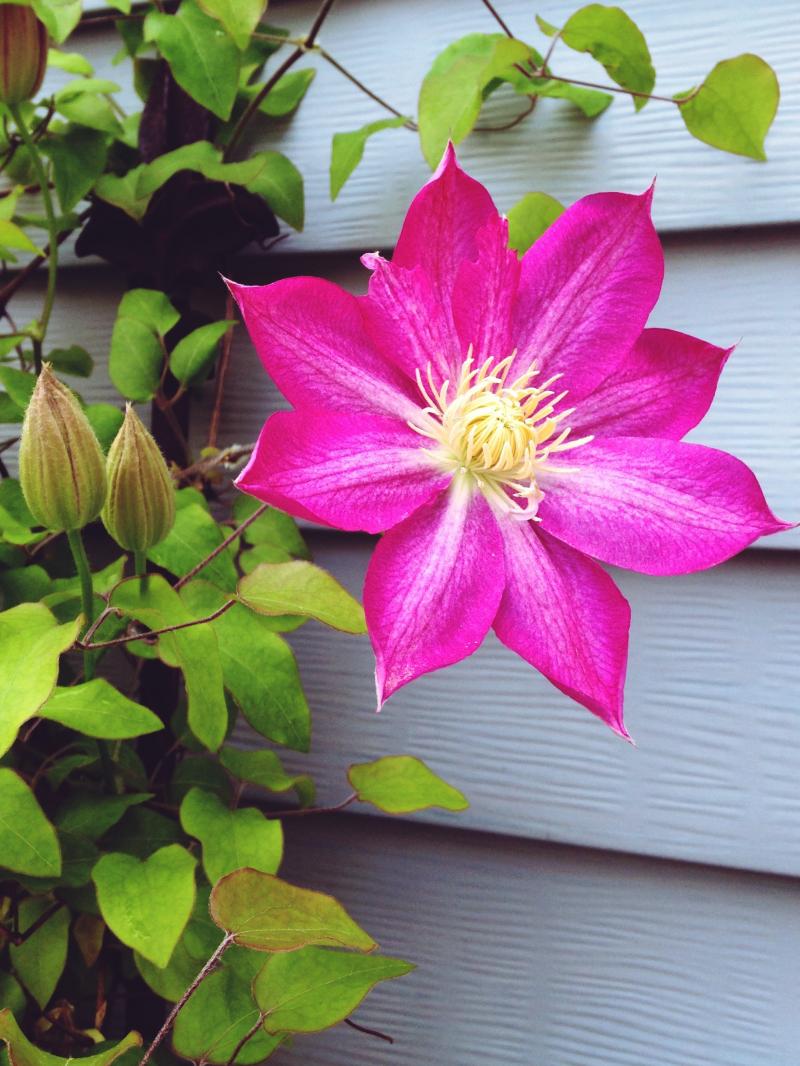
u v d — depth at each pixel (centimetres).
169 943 31
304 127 47
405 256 31
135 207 43
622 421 32
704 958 42
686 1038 41
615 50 40
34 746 42
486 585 30
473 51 42
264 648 37
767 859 41
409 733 45
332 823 46
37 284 50
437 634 29
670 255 43
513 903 44
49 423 31
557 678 30
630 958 42
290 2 47
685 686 42
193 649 34
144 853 38
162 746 44
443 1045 44
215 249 45
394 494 30
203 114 46
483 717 44
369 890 45
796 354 41
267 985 33
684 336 32
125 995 42
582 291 32
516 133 44
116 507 33
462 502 31
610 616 30
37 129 45
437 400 32
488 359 32
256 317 30
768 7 42
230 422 47
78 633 31
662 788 42
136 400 43
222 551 39
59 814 37
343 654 45
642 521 31
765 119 39
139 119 48
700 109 40
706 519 30
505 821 43
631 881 43
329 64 47
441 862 44
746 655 41
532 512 31
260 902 29
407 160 45
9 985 37
